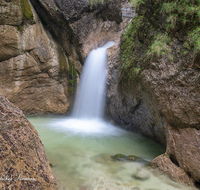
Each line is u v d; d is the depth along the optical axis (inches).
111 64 270.2
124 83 213.5
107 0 381.4
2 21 268.8
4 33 273.6
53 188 91.8
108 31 421.7
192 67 118.1
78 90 376.2
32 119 323.9
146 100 172.4
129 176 122.1
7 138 77.8
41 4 308.8
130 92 205.3
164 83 134.2
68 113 370.3
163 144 180.7
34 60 317.4
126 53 211.0
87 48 358.0
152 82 143.8
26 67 312.0
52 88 351.6
